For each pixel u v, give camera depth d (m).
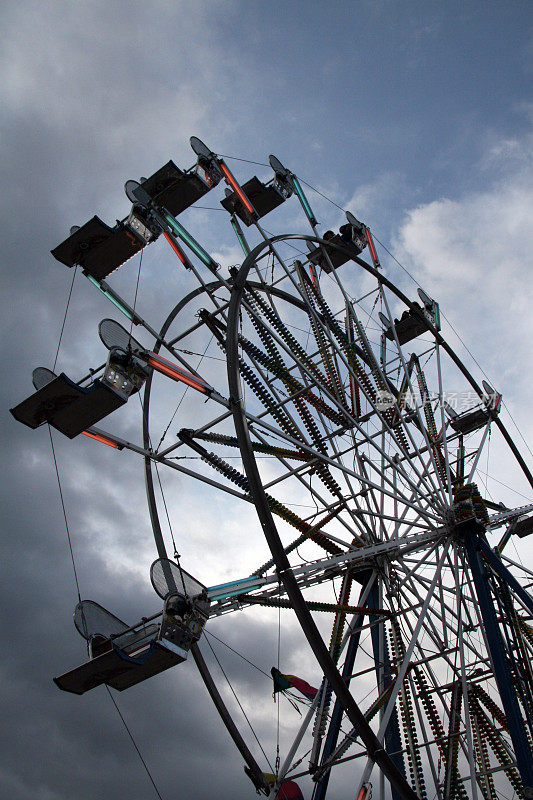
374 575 26.72
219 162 28.09
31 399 22.58
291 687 24.36
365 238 32.59
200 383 24.33
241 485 25.80
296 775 22.94
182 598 22.66
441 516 26.39
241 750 23.73
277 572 19.11
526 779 21.80
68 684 21.92
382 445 29.11
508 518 30.38
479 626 26.58
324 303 29.58
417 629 23.66
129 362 23.36
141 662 21.33
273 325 27.27
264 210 30.64
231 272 24.94
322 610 24.47
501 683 23.27
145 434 27.55
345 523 26.86
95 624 23.06
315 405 27.09
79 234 24.97
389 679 25.12
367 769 21.88
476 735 26.42
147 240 26.12
